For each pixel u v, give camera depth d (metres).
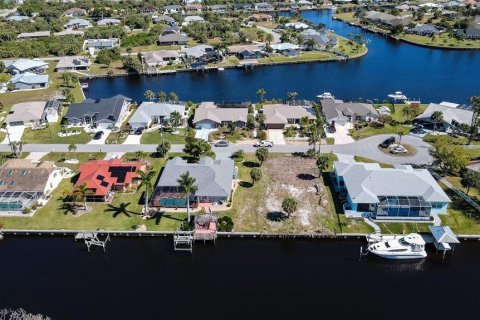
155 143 134.62
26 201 102.44
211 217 95.94
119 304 77.19
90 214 100.19
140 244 93.06
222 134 140.12
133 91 190.50
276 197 106.12
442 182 110.62
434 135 137.75
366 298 77.88
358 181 102.06
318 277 83.12
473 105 136.00
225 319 73.44
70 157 126.50
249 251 90.81
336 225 95.75
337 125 145.50
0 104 163.50
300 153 127.31
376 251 87.19
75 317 74.44
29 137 140.75
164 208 102.06
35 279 83.62
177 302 77.25
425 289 80.19
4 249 92.38
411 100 172.75
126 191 108.31
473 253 89.62
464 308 75.75
